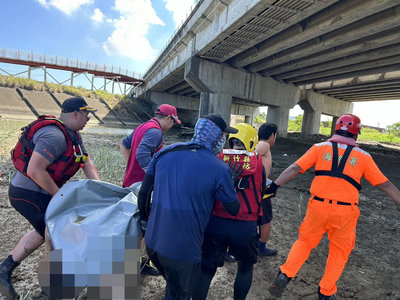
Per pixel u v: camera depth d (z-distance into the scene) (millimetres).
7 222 3727
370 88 27203
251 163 2055
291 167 2521
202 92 21547
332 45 13500
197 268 1763
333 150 2404
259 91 23453
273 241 3854
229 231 2020
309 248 2547
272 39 15273
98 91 42719
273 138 3113
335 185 2346
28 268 2705
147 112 43375
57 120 2059
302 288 2830
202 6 15523
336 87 28594
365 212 5711
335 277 2414
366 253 3730
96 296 1716
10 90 32562
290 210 5348
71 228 1766
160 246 1672
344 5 10312
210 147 1837
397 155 19062
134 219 1919
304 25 12633
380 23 10578
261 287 2789
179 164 1713
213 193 1707
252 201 2061
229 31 13672
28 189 2064
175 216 1645
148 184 1849
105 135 18812
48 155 1937
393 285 2986
